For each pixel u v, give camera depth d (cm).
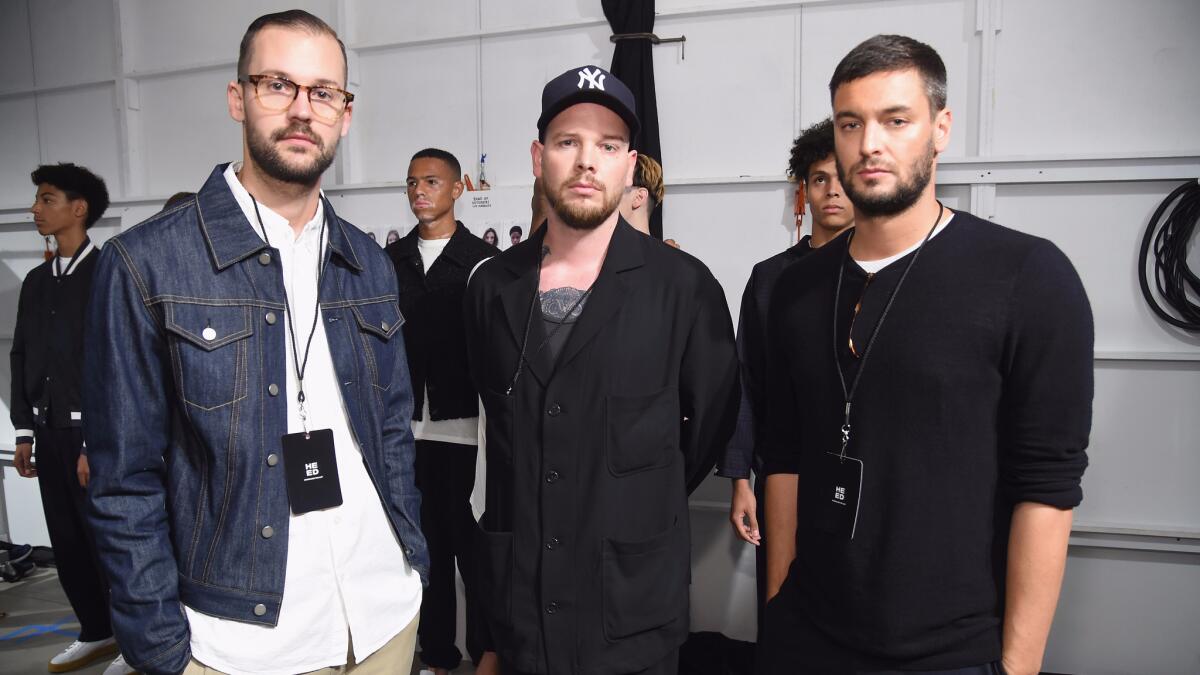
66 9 361
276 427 115
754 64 272
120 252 108
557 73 294
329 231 129
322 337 124
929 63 107
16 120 373
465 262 237
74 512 257
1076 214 246
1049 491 101
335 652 118
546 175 130
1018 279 103
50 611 308
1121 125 240
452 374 230
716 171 278
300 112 112
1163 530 237
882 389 110
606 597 124
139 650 105
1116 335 245
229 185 119
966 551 105
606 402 126
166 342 110
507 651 129
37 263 378
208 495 111
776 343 132
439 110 311
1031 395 102
